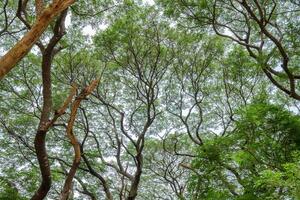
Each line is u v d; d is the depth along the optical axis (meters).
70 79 17.61
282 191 10.20
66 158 21.08
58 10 4.88
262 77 18.75
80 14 13.64
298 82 16.42
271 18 14.87
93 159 20.72
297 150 10.18
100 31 16.92
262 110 11.38
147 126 17.67
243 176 12.35
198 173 13.12
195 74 19.92
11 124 20.06
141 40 17.44
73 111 9.12
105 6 13.88
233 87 19.70
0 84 18.89
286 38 14.47
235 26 16.16
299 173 8.61
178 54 18.53
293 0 14.56
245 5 13.09
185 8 15.34
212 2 15.22
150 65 17.88
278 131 11.29
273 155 11.22
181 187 20.84
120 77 19.97
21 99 19.61
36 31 4.75
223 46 18.91
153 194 26.84
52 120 8.74
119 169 20.14
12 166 18.97
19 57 4.64
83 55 17.59
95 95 19.20
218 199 12.36
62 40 14.71
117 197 22.52
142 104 21.58
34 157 19.45
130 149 22.91
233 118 18.61
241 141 12.19
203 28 16.27
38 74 19.42
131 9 15.60
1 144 19.33
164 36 17.50
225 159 12.59
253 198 10.85
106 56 17.75
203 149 12.88
